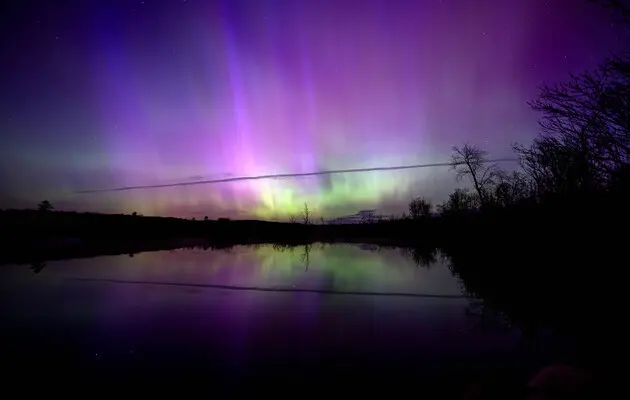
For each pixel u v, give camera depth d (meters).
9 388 4.98
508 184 21.45
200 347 6.53
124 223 52.03
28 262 21.69
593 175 8.67
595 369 5.06
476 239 27.94
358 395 4.81
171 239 54.22
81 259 23.92
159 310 9.28
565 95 7.42
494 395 4.62
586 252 9.94
